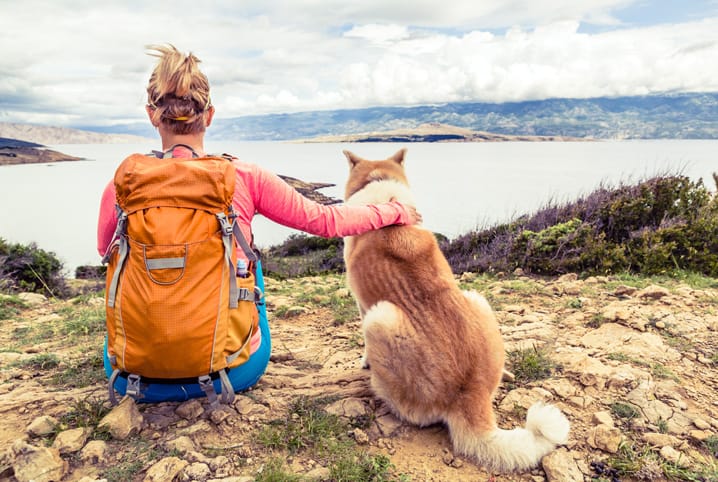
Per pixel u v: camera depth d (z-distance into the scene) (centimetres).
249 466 226
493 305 504
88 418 256
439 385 251
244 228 234
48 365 366
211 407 262
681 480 218
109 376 262
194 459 225
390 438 255
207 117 235
